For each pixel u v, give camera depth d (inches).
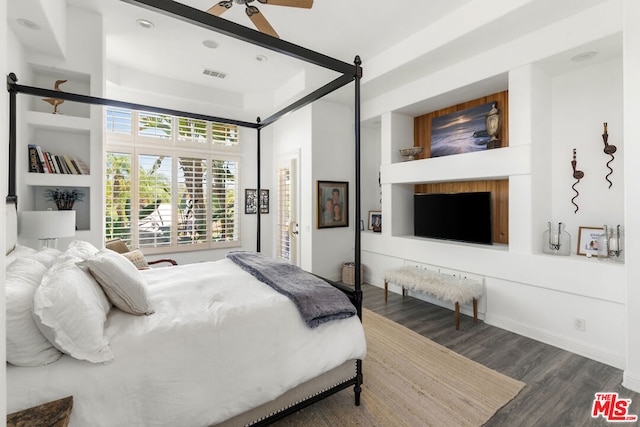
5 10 21.8
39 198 117.3
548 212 119.3
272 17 117.5
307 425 69.3
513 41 114.5
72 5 113.0
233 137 204.8
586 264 99.0
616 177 106.1
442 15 116.0
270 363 61.3
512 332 118.0
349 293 79.7
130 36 132.0
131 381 49.2
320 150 185.2
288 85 179.0
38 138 115.6
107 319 59.3
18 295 47.5
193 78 175.8
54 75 117.0
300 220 193.2
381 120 178.2
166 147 181.8
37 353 46.6
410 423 69.9
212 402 54.6
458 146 154.9
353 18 117.9
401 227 175.0
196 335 56.1
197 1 111.0
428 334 116.6
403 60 133.9
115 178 167.0
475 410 74.2
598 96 110.2
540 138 115.0
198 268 101.7
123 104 104.3
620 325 92.7
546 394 80.3
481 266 128.4
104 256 65.3
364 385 84.0
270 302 67.9
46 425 38.6
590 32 95.0
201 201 193.2
